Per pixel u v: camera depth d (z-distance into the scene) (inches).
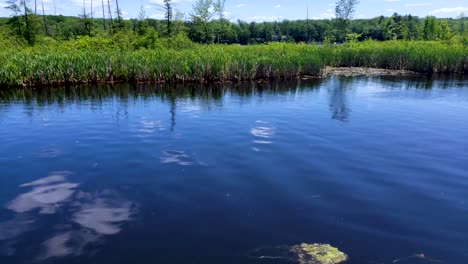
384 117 429.1
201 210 193.2
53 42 1111.6
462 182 230.4
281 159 274.1
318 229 173.8
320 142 320.8
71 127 373.1
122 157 278.7
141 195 211.6
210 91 646.5
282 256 151.5
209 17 1427.2
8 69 659.4
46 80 693.3
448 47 1115.9
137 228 174.6
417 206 197.8
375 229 173.6
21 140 325.1
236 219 183.5
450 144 315.6
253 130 362.3
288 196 209.8
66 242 162.6
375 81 808.3
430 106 502.0
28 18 1201.4
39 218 184.2
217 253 154.2
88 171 249.1
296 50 1109.1
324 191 216.7
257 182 230.1
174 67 759.7
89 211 191.9
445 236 167.5
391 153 289.7
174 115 434.9
